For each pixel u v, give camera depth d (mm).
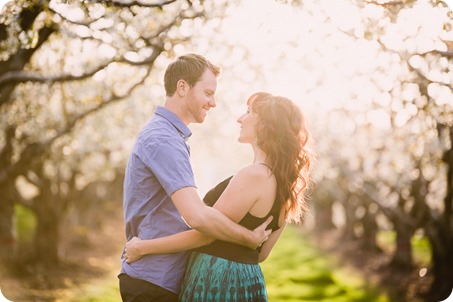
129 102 13516
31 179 14492
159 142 3619
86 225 21391
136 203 3730
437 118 9164
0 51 6078
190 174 3588
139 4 5879
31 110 10492
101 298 11438
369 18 6344
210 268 3664
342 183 23672
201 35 7195
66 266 14891
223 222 3512
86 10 5867
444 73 7785
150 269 3662
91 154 15156
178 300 3732
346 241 25484
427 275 14594
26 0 5602
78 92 11078
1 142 12242
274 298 11977
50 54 7957
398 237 15742
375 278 15391
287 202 3850
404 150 14344
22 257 13680
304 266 17188
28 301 10828
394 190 16547
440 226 12398
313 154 4004
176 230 3674
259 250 4012
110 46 6723
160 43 6945
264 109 3820
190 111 3824
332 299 12055
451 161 11289
